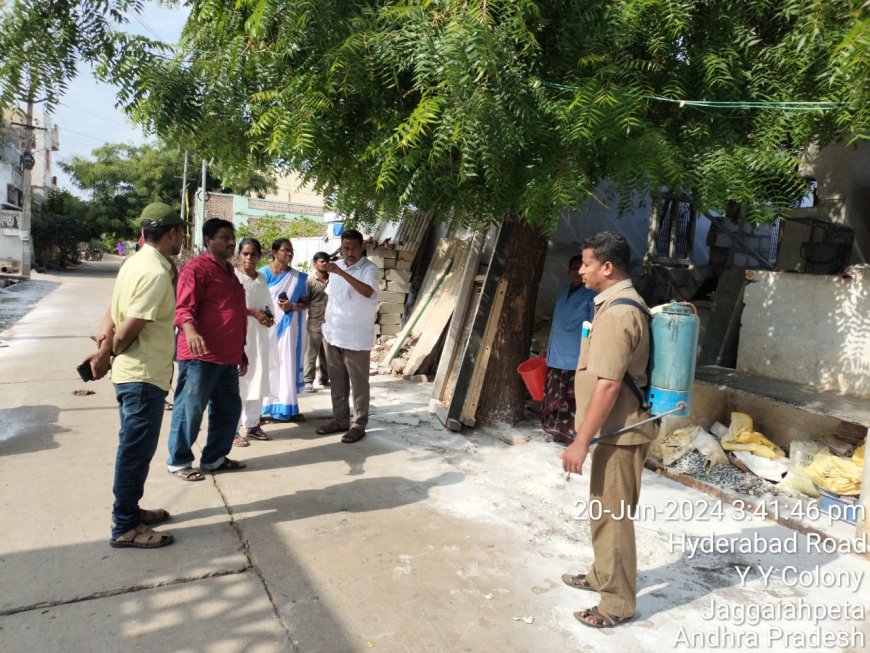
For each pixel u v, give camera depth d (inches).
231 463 171.6
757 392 163.9
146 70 155.3
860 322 165.3
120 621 99.6
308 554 124.5
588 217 307.7
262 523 137.9
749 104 137.0
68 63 158.7
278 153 147.7
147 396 121.1
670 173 135.3
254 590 110.7
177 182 1376.7
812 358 177.0
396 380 298.2
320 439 203.3
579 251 306.5
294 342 219.9
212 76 156.6
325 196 182.9
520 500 157.3
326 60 130.9
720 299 231.5
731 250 304.5
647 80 147.5
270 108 144.0
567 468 99.0
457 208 175.5
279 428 215.8
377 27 133.4
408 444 200.2
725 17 145.3
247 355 194.7
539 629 103.1
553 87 138.8
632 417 102.2
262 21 129.6
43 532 128.2
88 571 114.0
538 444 202.5
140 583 110.7
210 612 103.4
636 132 139.4
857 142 238.2
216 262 157.4
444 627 102.3
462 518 145.3
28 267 928.9
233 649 94.0
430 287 332.2
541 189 137.0
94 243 2260.1
